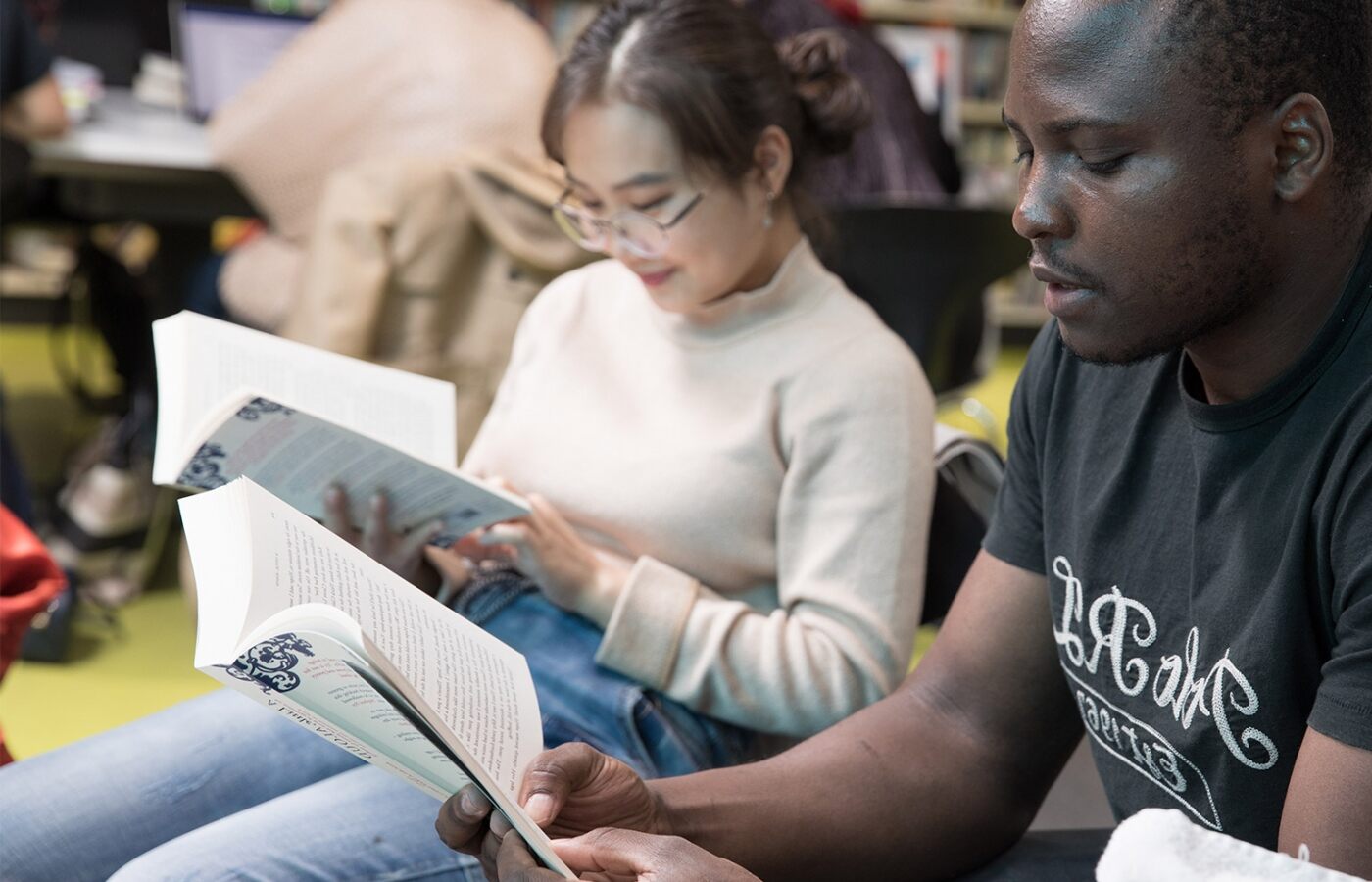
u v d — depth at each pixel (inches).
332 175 100.9
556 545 52.0
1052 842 44.7
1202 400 36.2
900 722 44.1
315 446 48.2
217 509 38.1
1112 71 31.1
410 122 109.0
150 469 125.3
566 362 59.6
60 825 46.4
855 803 42.1
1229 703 34.3
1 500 100.4
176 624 116.0
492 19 112.3
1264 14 30.4
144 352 130.1
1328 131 31.2
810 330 54.6
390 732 33.5
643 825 39.5
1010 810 43.7
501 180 94.3
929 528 56.7
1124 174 31.6
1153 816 26.2
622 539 54.9
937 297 117.5
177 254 141.7
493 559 55.8
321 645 30.9
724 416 54.6
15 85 116.6
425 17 109.5
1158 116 30.9
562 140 54.4
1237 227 31.5
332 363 56.5
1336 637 32.6
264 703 33.6
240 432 46.9
